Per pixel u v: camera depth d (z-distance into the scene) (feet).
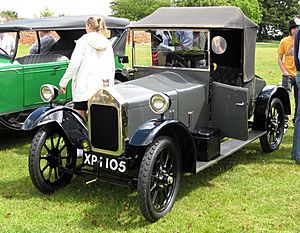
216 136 15.34
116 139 13.24
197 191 15.06
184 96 15.06
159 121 12.75
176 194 13.66
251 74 17.92
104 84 14.28
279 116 19.97
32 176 14.29
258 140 21.45
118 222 12.77
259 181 15.98
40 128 14.53
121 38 25.53
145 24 16.57
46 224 12.68
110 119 13.24
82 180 16.03
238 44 17.19
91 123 13.60
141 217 13.08
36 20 23.35
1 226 12.53
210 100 16.19
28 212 13.48
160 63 16.72
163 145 12.67
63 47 25.17
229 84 17.13
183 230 12.28
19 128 20.83
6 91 20.20
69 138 14.43
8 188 15.49
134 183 13.12
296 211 13.50
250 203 14.07
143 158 12.38
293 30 21.48
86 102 15.75
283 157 18.89
